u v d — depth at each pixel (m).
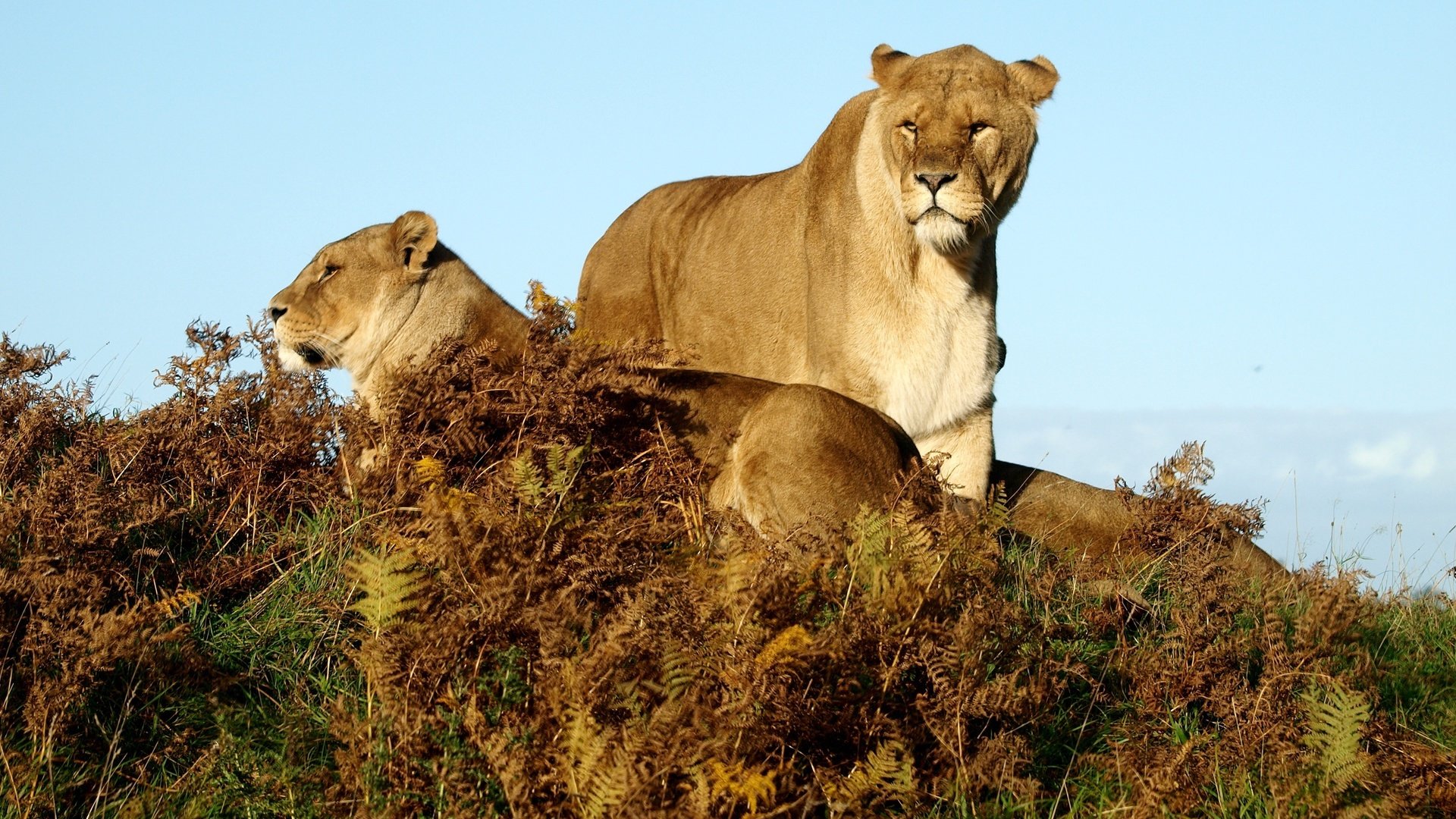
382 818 8.77
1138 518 16.17
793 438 13.81
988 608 10.23
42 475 12.23
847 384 16.88
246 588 12.16
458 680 9.37
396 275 16.61
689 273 19.33
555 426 13.41
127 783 9.81
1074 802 9.87
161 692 10.30
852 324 16.75
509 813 8.85
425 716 9.07
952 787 9.38
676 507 13.48
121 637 10.09
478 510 10.74
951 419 16.78
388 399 13.59
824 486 13.67
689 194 20.00
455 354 13.96
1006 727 10.02
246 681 10.73
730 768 8.55
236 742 9.69
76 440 13.42
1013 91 16.23
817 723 9.16
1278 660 10.92
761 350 18.48
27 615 10.77
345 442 13.75
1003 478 18.08
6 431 13.45
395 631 9.82
